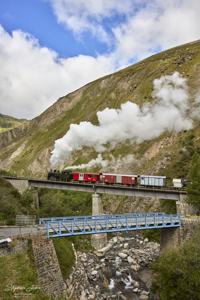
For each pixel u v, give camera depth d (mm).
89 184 108125
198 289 43219
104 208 132500
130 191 101188
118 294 55594
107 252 80875
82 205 127500
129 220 65875
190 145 134750
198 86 175250
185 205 89062
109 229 61844
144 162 156125
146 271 67125
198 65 189875
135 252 79500
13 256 38875
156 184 104062
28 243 41906
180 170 122125
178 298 44406
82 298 50531
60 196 135000
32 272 38062
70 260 58156
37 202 107250
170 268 46156
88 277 60531
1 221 58875
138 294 56250
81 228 57625
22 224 55219
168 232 72812
